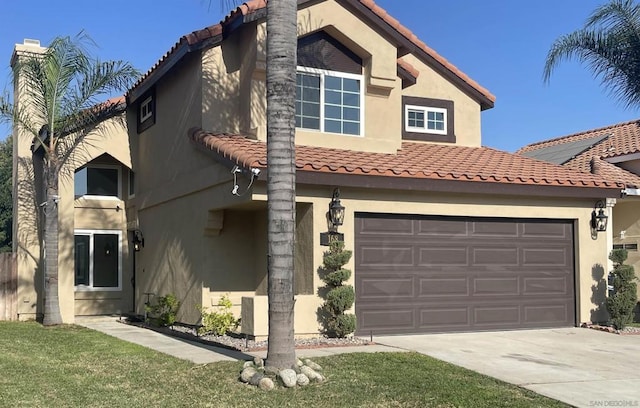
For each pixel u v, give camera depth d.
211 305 14.61
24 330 16.17
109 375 9.96
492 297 14.65
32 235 20.39
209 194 14.60
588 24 17.22
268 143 9.38
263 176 12.14
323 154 14.02
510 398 8.45
